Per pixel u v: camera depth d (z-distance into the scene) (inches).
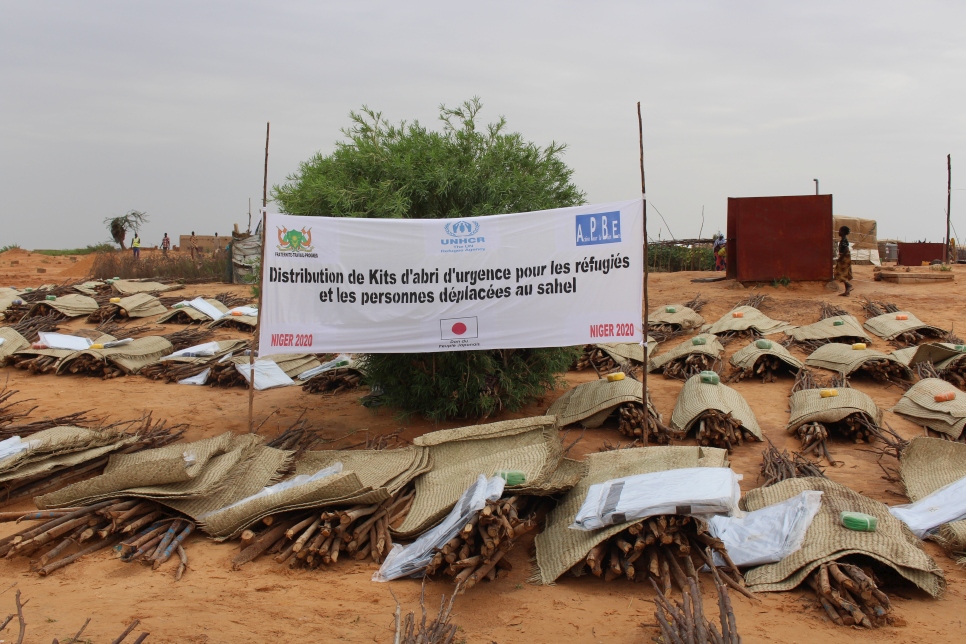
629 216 322.0
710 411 361.7
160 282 1113.4
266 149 335.3
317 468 304.7
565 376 509.0
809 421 368.5
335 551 236.2
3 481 273.4
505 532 219.9
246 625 196.9
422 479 289.1
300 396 468.8
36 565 230.5
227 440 312.0
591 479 271.0
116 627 192.2
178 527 258.2
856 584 201.8
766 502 264.8
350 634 193.6
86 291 920.3
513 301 334.0
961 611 205.8
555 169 402.0
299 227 332.8
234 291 1005.2
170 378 511.5
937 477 291.6
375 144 384.2
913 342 566.9
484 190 371.2
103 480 258.8
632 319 323.6
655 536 219.9
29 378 517.7
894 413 405.7
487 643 190.7
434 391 384.8
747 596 215.0
